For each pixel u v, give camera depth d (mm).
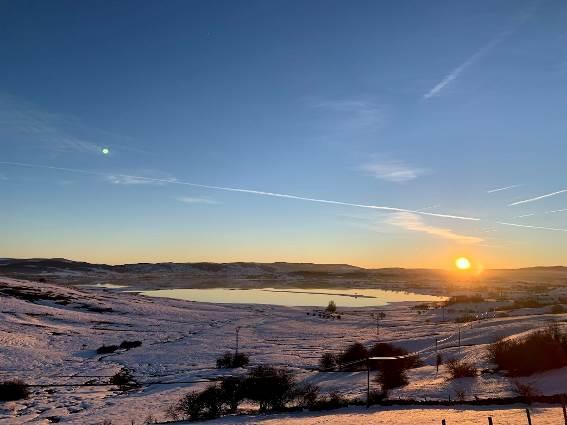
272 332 112375
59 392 57656
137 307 142750
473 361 53625
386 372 52875
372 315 146375
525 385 41562
